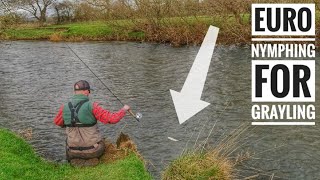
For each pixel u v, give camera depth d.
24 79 21.22
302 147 10.41
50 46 37.09
